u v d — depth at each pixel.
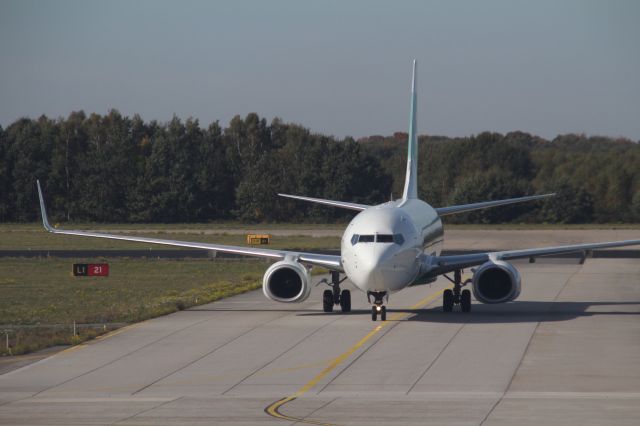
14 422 75.25
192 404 81.62
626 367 95.62
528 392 84.38
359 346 109.25
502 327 122.81
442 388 86.81
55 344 115.62
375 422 73.25
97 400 84.19
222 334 120.31
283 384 89.94
